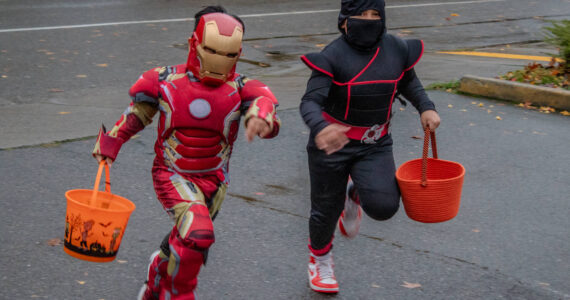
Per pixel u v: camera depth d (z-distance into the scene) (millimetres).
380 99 3580
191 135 3115
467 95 8969
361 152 3668
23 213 4820
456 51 12188
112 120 7215
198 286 3965
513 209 5422
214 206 3297
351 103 3559
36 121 7051
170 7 15125
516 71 9672
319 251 3930
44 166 5758
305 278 4141
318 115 3365
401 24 14734
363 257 4453
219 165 3238
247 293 3922
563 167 6469
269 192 5504
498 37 13844
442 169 3707
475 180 6012
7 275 3953
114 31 12234
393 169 3670
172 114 3086
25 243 4367
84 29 12234
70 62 9844
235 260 4320
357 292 4008
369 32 3486
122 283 3953
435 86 9258
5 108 7531
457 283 4180
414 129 7359
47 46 10773
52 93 8258
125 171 5746
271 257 4391
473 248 4688
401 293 4020
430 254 4551
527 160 6605
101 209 3002
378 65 3557
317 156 3707
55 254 4242
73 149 6219
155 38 11836
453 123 7695
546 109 8398
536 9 17641
